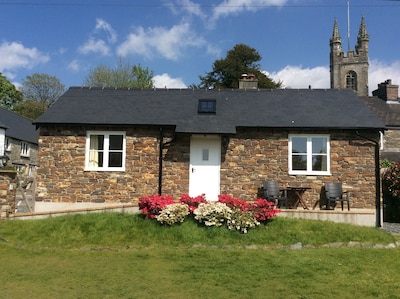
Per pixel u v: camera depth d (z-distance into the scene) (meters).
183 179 13.70
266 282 6.68
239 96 15.89
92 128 13.84
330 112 14.26
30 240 9.30
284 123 13.52
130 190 13.64
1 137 28.41
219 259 8.07
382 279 6.93
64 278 6.70
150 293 6.03
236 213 10.07
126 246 9.02
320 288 6.42
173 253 8.50
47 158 13.76
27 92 55.69
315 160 13.69
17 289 6.06
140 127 13.79
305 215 11.17
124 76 47.50
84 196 13.61
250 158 13.66
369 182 13.34
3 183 10.77
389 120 27.83
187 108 14.80
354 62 50.47
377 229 10.70
